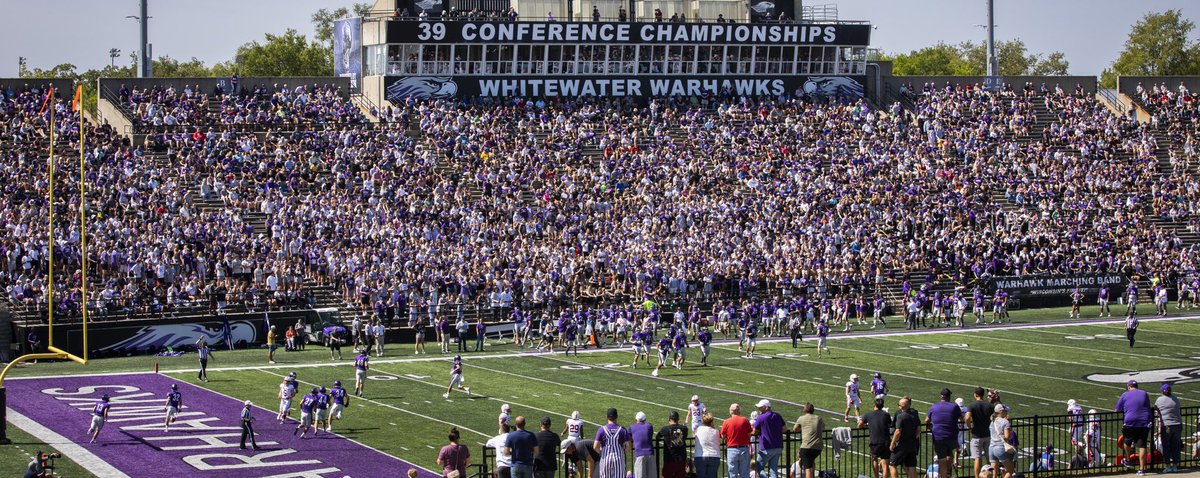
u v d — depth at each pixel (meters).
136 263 57.12
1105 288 67.88
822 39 88.56
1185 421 36.69
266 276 59.34
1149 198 80.44
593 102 84.31
